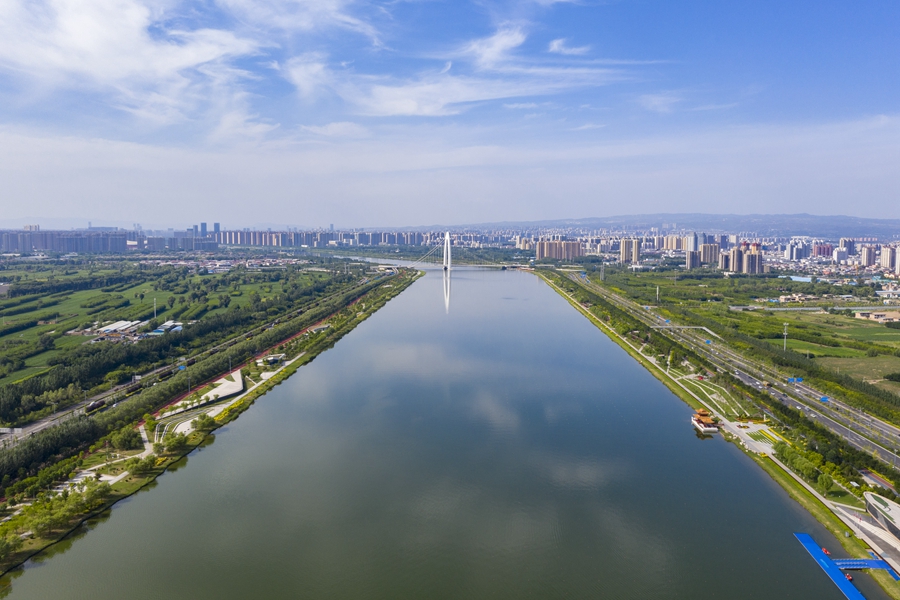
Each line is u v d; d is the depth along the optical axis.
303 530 121.12
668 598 101.31
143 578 105.69
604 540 118.00
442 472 146.25
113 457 151.12
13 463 135.88
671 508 129.75
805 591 102.62
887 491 127.25
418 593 102.56
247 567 109.31
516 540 118.12
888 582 103.25
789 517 125.69
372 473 145.75
